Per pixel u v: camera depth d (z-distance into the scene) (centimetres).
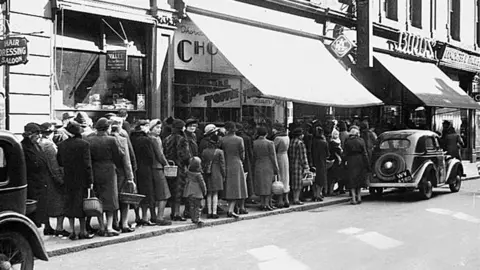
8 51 1097
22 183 693
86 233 980
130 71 1508
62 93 1335
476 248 920
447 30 3056
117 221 1047
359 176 1481
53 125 1084
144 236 1027
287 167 1355
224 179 1199
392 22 2580
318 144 1477
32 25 1258
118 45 1470
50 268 807
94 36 1411
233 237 1029
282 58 1797
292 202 1451
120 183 1018
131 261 848
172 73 1580
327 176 1622
